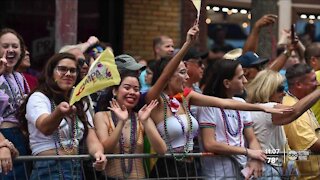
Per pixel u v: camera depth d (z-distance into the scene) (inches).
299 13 588.1
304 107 318.7
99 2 572.4
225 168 313.6
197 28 301.7
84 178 288.8
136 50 566.3
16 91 301.3
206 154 308.8
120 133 290.4
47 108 283.7
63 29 362.0
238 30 597.9
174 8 565.9
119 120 290.0
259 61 367.2
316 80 355.3
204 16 563.8
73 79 289.7
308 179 333.4
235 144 318.0
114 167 297.9
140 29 566.3
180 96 311.4
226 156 314.2
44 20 566.6
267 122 327.6
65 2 361.7
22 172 286.4
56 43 364.5
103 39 572.1
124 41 564.4
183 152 305.6
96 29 573.9
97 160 279.6
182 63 313.3
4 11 559.2
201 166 315.0
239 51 405.7
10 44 303.6
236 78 321.1
